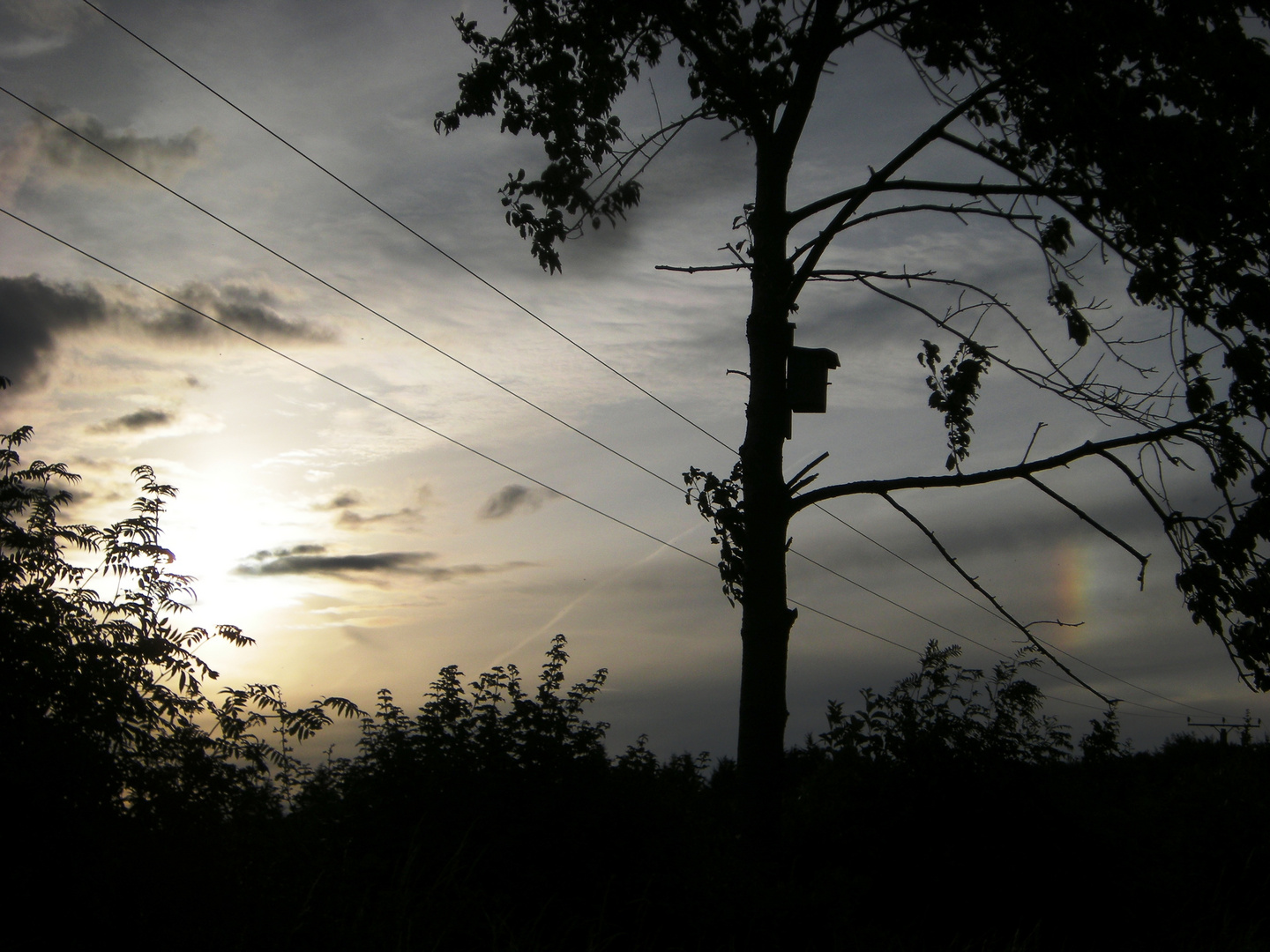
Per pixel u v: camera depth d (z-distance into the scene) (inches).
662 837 301.9
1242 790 498.0
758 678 415.5
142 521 249.9
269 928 219.3
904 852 386.0
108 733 217.9
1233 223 358.0
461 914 254.7
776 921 295.3
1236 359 349.7
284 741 257.3
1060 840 382.0
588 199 469.1
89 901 194.4
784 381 443.5
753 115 455.5
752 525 429.1
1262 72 350.3
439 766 294.4
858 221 425.1
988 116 431.8
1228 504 360.2
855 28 448.5
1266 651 348.8
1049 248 379.9
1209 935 400.2
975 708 418.6
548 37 482.6
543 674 320.2
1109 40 354.0
